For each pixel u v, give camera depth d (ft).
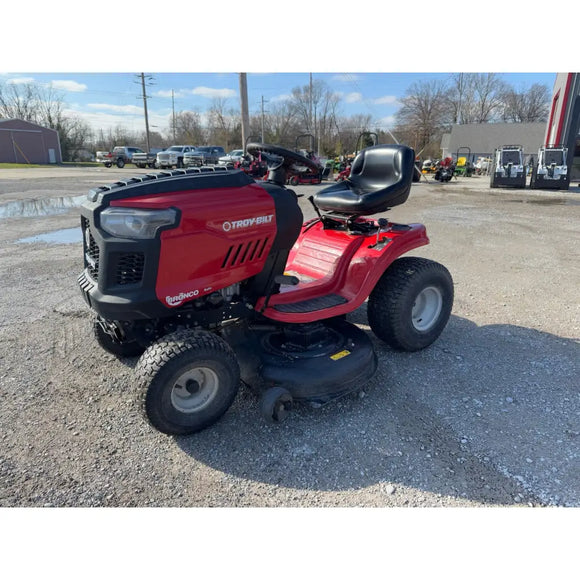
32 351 11.05
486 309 14.30
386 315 10.52
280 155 9.08
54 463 7.37
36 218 29.73
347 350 9.30
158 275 7.47
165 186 7.72
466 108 182.50
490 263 19.77
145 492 6.84
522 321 13.33
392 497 6.78
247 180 8.72
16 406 8.86
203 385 7.98
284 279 8.99
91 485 6.94
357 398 9.33
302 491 6.90
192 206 7.64
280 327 9.89
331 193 11.53
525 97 190.39
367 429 8.33
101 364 10.48
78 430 8.21
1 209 33.78
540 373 10.33
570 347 11.62
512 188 57.00
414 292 10.55
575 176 63.82
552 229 27.81
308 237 11.97
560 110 56.95
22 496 6.69
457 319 13.51
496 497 6.75
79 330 12.24
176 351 7.31
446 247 22.88
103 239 7.18
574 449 7.75
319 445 7.91
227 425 8.44
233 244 8.14
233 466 7.41
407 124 161.58
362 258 10.40
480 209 36.99
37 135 141.38
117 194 7.38
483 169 103.14
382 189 10.59
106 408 8.87
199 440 8.02
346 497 6.79
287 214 8.78
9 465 7.29
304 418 8.66
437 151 163.02
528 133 138.31
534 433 8.18
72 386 9.59
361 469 7.34
